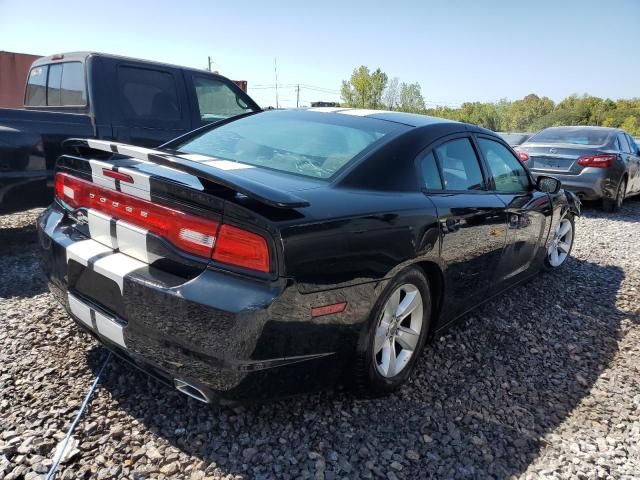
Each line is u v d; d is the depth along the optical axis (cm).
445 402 267
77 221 254
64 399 241
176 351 202
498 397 277
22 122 448
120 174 220
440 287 291
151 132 530
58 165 274
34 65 586
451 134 321
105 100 499
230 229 195
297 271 198
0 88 1163
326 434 232
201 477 200
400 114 334
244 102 641
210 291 193
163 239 209
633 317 407
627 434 251
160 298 200
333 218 215
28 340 294
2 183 441
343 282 216
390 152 272
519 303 419
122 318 217
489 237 326
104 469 200
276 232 193
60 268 249
